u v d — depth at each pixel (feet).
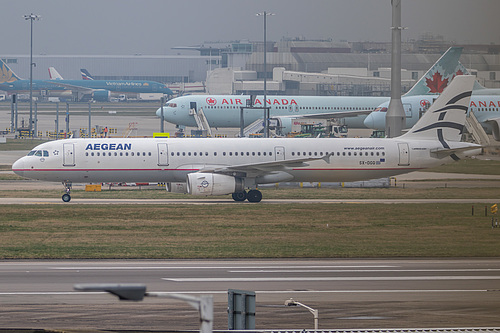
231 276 428.97
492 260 500.33
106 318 325.42
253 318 214.90
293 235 594.24
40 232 593.83
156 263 472.85
